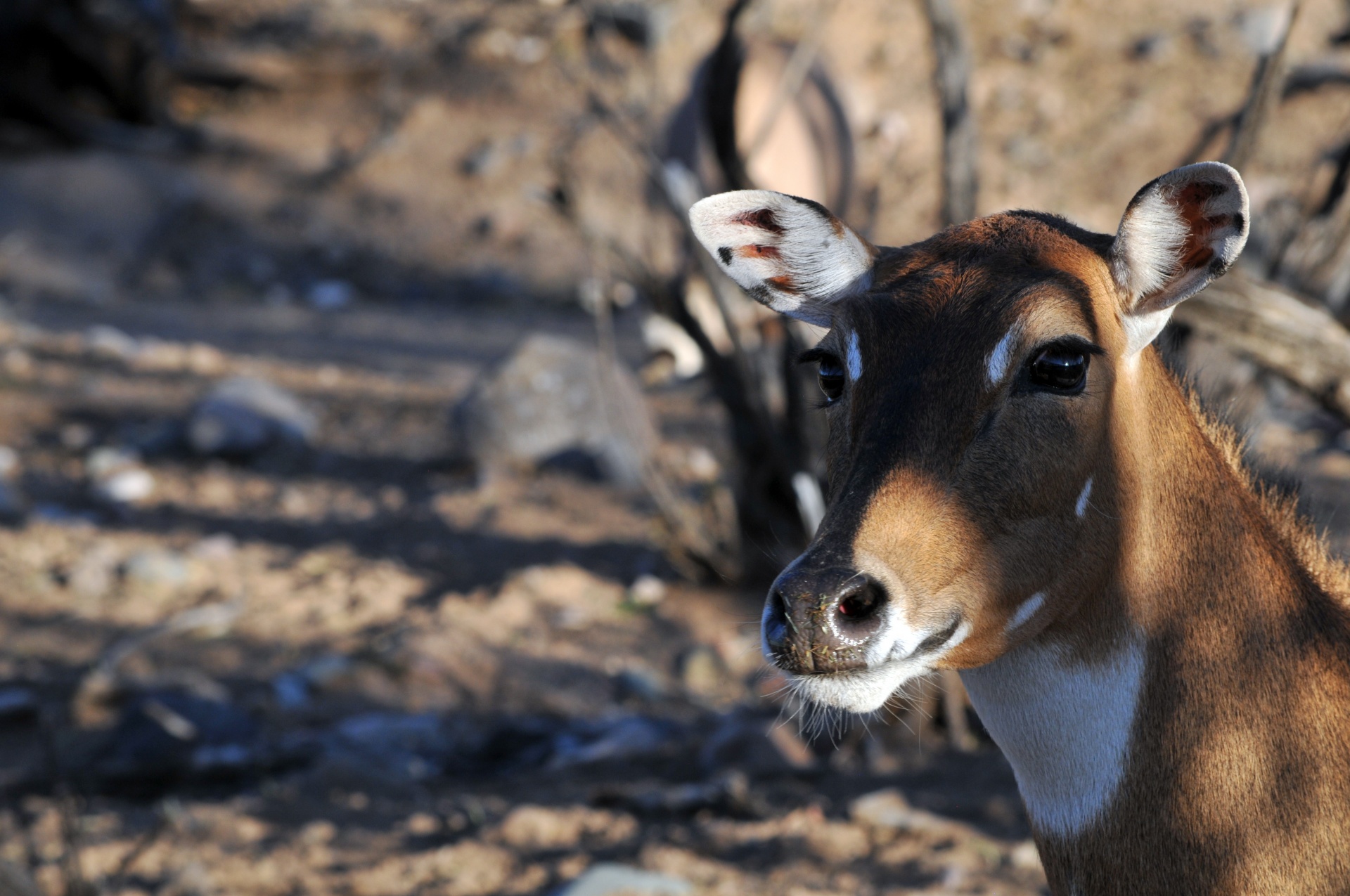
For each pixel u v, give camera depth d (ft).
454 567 50.34
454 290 106.93
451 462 62.03
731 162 37.22
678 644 44.86
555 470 60.49
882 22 122.83
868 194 87.10
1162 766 15.49
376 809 31.83
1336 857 15.33
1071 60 119.34
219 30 138.31
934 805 30.22
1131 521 15.40
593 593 48.06
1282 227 33.35
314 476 60.70
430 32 135.85
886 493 14.33
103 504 55.47
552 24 133.69
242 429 62.90
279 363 82.02
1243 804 15.38
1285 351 26.50
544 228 113.09
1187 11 123.65
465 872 27.63
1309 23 115.96
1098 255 15.60
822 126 65.41
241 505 56.44
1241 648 15.69
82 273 103.86
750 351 46.34
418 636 43.11
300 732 37.63
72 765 33.96
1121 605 15.48
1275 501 17.75
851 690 14.07
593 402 61.57
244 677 41.09
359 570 49.65
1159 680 15.57
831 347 15.75
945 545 14.32
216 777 34.01
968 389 14.71
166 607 46.14
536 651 43.73
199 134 124.67
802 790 31.91
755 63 63.67
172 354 80.07
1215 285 26.35
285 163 121.90
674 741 36.47
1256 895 15.37
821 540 14.26
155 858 28.40
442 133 124.36
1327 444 60.39
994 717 16.19
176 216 113.39
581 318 100.27
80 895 24.94
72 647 42.63
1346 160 32.63
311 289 107.45
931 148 109.70
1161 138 111.04
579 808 30.45
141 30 123.95
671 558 50.16
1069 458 14.82
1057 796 16.01
